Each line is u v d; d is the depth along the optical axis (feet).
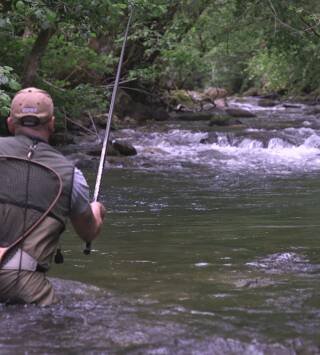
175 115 81.25
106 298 12.05
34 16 33.14
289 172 38.27
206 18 70.54
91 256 16.33
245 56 129.59
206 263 15.46
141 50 68.08
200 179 34.96
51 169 11.34
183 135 59.88
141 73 63.31
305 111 90.89
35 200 11.23
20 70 43.19
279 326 10.37
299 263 15.37
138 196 28.68
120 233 19.86
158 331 10.00
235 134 56.70
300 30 57.67
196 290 12.78
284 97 117.91
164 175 36.73
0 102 26.84
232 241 18.39
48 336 9.74
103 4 33.88
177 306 11.55
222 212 24.17
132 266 15.12
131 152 46.65
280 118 78.23
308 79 106.52
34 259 11.18
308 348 9.34
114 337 9.71
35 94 11.68
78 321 10.47
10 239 11.16
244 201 27.04
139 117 73.26
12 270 11.06
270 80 117.60
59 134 49.65
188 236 19.27
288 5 56.70
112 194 29.27
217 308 11.43
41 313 10.80
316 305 11.63
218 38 72.84
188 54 65.98
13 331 9.95
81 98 47.88
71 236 19.30
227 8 65.98
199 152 49.80
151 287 13.05
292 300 11.98
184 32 67.77
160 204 26.32
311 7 58.75
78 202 11.52
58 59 47.96
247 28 69.41
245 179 34.96
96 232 12.07
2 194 11.21
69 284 12.93
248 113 81.00
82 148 47.65
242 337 9.78
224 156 47.57
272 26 60.08
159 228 20.76
